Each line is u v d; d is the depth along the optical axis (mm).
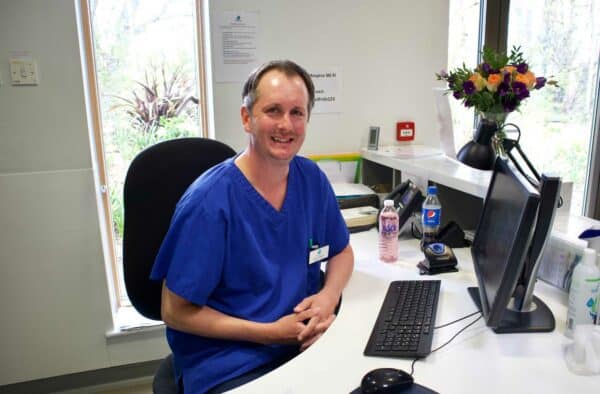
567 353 1004
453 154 2102
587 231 1317
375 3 2332
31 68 1913
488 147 1595
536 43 2701
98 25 2154
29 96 1937
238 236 1203
